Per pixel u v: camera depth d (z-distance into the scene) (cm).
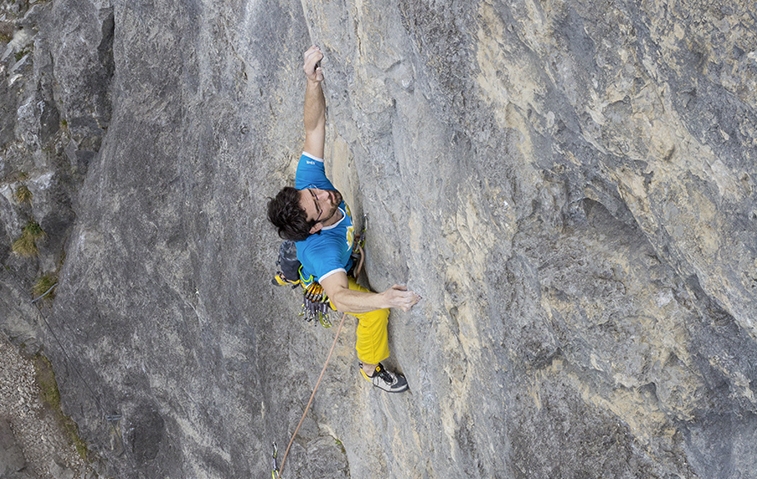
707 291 251
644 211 263
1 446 1143
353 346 591
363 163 425
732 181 222
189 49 749
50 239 1122
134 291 941
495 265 339
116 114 928
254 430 807
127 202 891
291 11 559
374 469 590
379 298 349
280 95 621
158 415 1045
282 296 648
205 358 843
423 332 426
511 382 351
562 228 311
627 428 311
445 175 353
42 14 1048
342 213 397
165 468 1048
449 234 366
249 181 673
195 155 747
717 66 208
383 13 345
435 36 311
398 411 500
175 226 820
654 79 231
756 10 191
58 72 985
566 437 330
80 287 1033
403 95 360
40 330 1176
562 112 273
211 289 753
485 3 280
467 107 318
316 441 643
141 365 994
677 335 279
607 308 295
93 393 1109
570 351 318
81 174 1066
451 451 436
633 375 295
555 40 255
